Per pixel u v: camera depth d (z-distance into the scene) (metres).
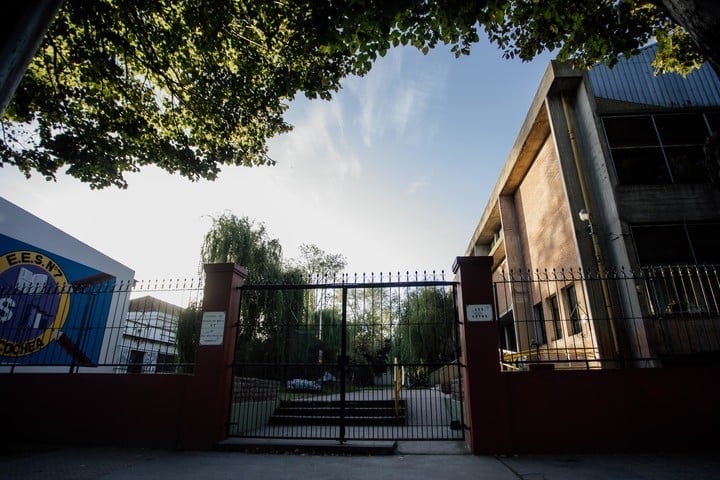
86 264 13.09
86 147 7.86
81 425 6.40
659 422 5.64
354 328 8.05
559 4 5.85
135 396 6.43
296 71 7.30
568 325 10.90
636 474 4.53
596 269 9.43
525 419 5.73
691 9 3.26
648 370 5.83
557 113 10.85
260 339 8.77
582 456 5.41
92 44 6.94
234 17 6.94
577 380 5.84
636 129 9.97
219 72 7.84
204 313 6.65
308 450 5.81
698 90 10.26
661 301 7.39
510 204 15.88
